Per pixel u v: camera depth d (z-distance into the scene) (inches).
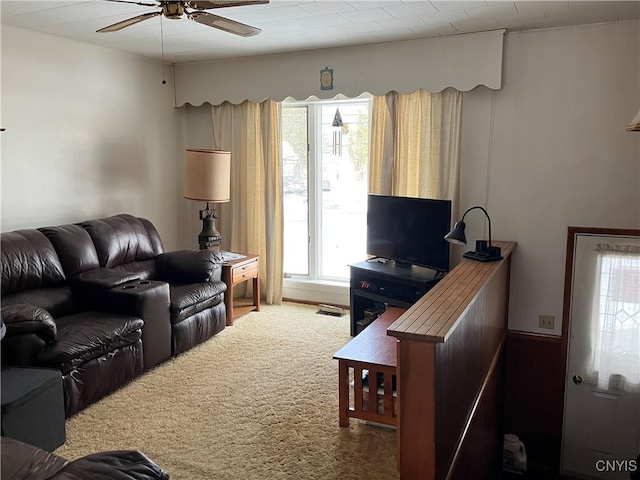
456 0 118.5
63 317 130.3
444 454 78.2
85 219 171.0
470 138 159.9
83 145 168.6
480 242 136.2
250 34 109.0
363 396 114.0
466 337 91.2
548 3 120.9
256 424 112.7
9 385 96.7
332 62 173.5
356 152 191.9
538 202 153.8
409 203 158.2
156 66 196.9
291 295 206.8
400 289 153.2
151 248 173.3
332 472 96.3
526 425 162.1
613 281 147.1
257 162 199.2
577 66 144.0
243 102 196.4
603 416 152.6
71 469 55.9
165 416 115.8
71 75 162.6
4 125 143.6
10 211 146.7
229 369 140.7
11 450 69.6
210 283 163.0
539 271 156.0
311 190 199.5
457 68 154.3
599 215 147.6
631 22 136.9
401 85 163.3
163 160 204.4
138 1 118.9
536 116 150.6
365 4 121.0
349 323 179.2
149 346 135.5
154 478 56.6
